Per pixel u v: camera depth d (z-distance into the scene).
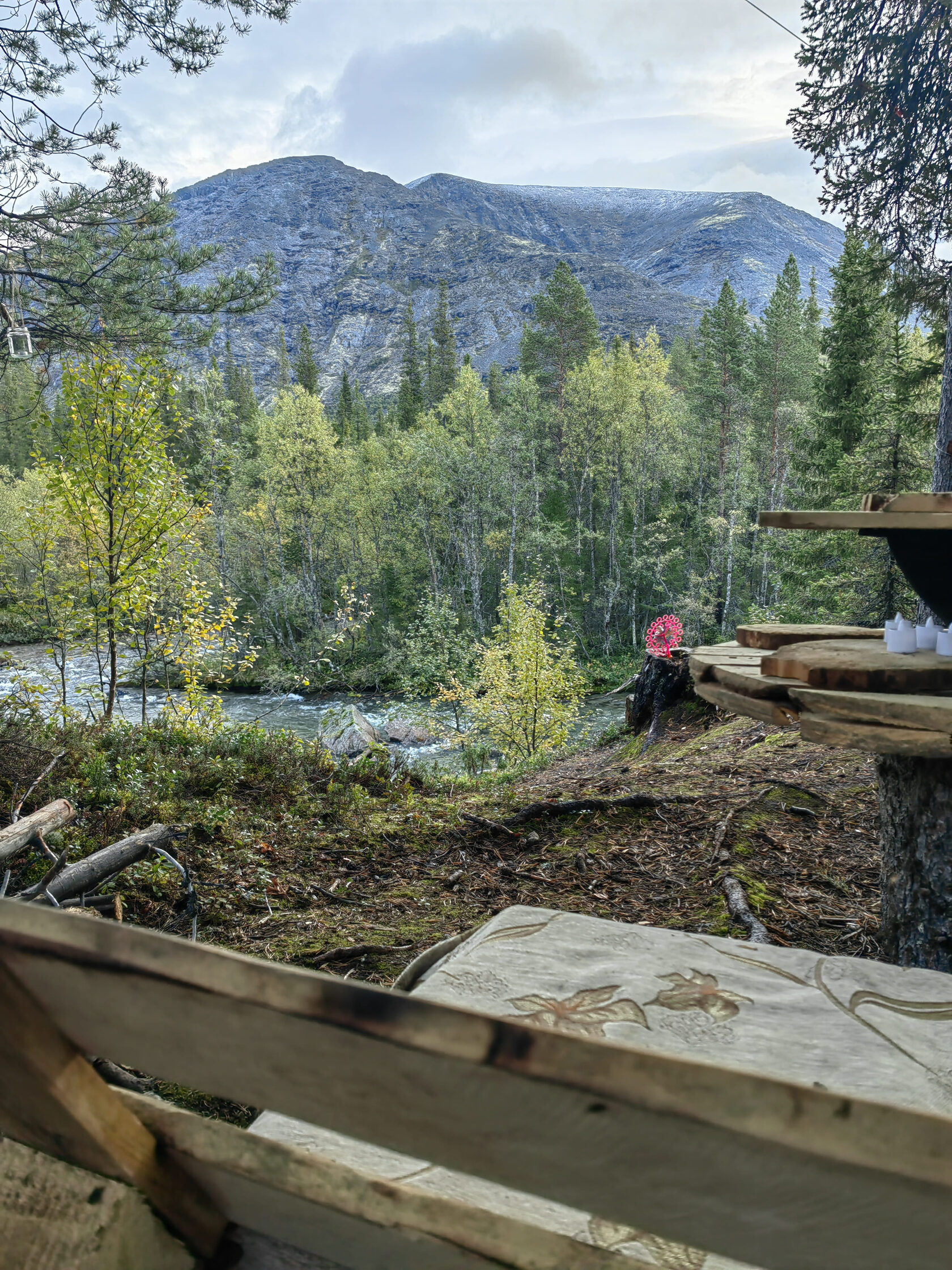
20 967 0.46
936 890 2.24
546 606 43.06
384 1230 0.55
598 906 4.10
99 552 8.44
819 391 26.12
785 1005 1.38
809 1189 0.37
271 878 4.73
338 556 50.84
